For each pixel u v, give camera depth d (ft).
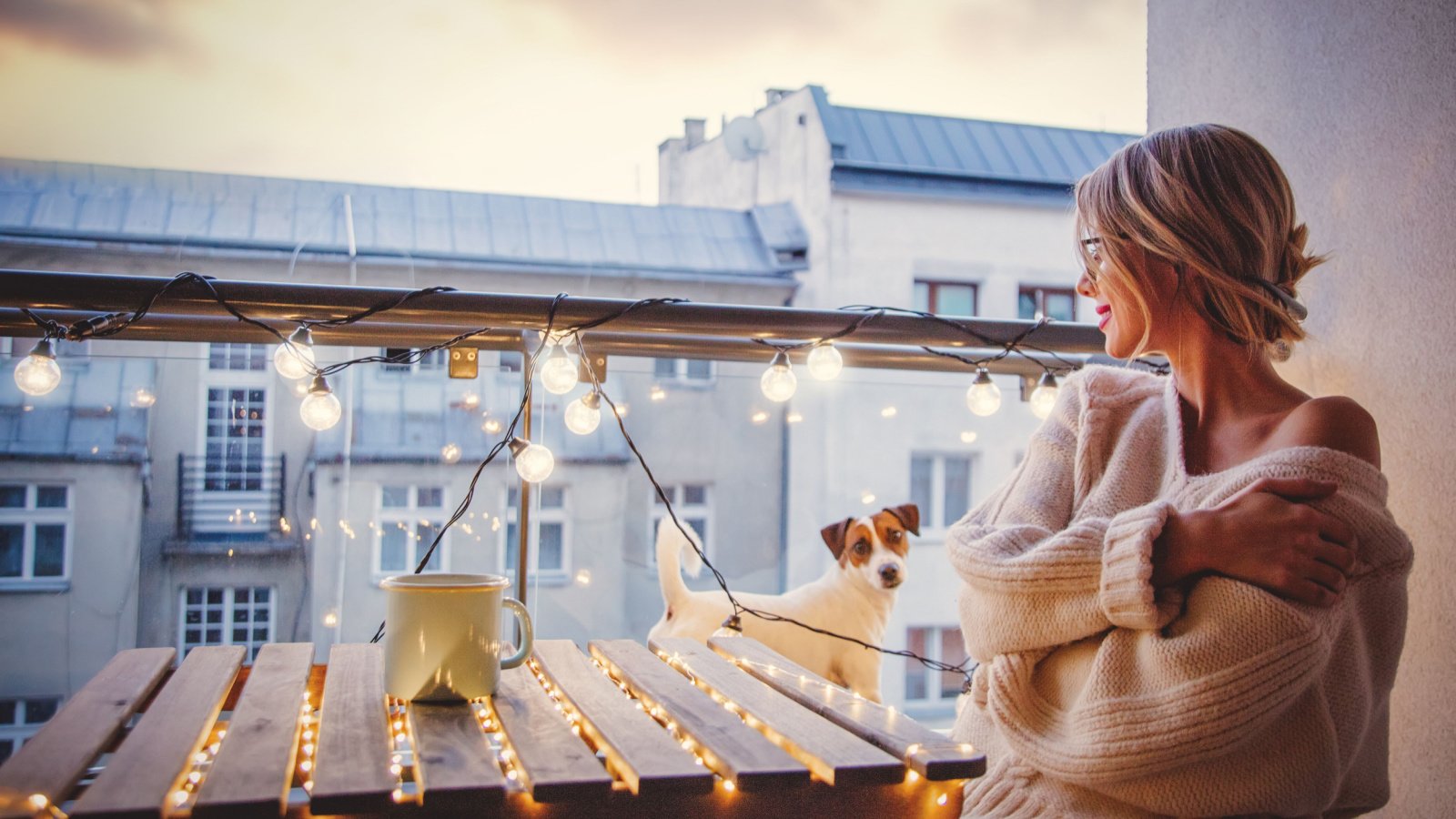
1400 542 2.70
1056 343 4.58
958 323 4.48
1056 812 2.85
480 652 2.95
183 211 27.43
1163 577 2.65
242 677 3.51
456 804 2.24
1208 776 2.61
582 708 2.88
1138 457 3.25
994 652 2.94
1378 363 3.89
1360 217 3.97
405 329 4.13
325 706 2.84
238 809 2.11
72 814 2.02
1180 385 3.22
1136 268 3.09
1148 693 2.60
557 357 3.98
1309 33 4.20
